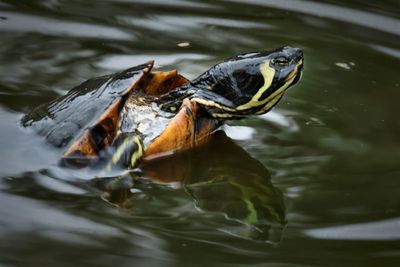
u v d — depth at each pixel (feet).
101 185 42.11
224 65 47.85
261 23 65.46
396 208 40.42
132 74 46.91
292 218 39.70
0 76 53.62
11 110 48.62
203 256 35.63
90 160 43.52
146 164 45.14
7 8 65.92
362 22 65.77
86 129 43.37
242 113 47.85
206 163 45.75
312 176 44.04
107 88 46.06
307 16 67.10
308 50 60.54
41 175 42.04
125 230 37.63
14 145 44.24
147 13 67.05
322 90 54.75
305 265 35.01
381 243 37.04
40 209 38.88
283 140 48.29
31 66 55.77
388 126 49.80
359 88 55.11
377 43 62.08
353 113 51.62
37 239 36.27
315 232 38.22
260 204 41.14
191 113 46.34
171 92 49.08
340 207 40.65
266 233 38.14
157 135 46.14
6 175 41.65
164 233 37.68
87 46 59.82
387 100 53.47
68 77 54.39
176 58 58.29
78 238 36.58
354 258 35.70
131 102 47.29
